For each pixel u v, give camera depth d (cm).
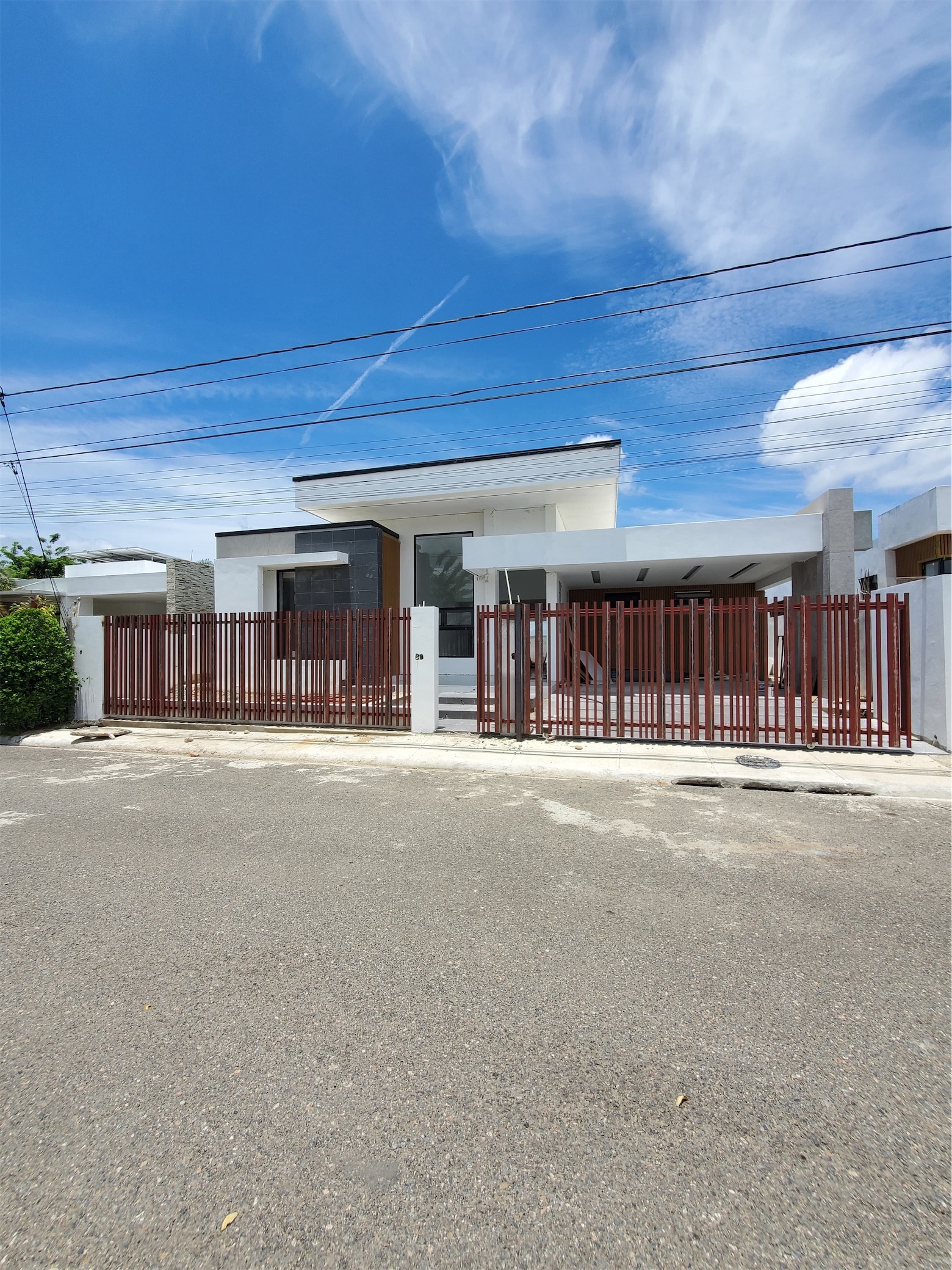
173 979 302
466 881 424
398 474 1647
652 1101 223
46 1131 209
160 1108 219
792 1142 205
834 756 829
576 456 1523
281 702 1076
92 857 472
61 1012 276
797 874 438
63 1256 166
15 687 1057
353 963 317
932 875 438
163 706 1123
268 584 1695
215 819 573
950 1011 276
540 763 811
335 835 526
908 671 850
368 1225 175
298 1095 226
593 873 439
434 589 1820
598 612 948
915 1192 185
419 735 1002
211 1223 175
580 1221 176
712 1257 166
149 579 2088
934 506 1409
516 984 298
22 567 3059
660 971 309
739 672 898
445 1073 238
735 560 1407
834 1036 260
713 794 670
